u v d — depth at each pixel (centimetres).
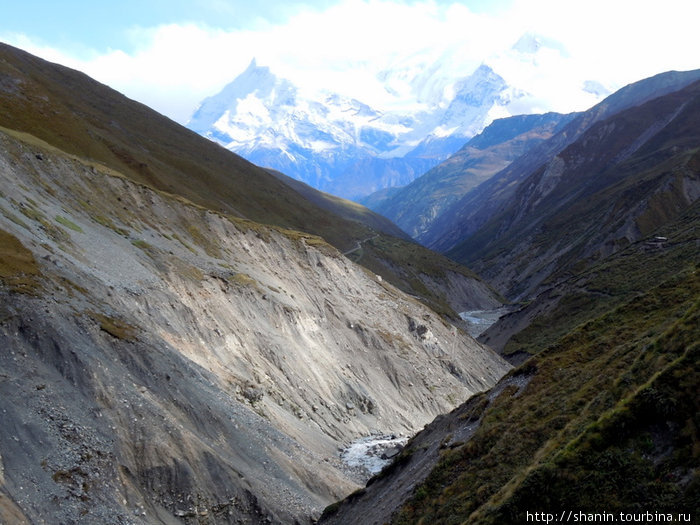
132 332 3953
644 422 2258
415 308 9938
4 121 8300
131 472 3130
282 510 3588
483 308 18838
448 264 19900
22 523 2416
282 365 5941
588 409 2728
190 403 3822
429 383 7931
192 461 3391
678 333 2681
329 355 6975
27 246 3975
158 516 3064
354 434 5925
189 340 4897
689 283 3709
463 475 2947
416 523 2870
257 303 6506
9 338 3189
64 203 5759
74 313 3647
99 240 5362
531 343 11656
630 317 3703
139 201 7238
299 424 5206
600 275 12762
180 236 7219
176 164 13838
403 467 3759
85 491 2820
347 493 4347
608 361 3219
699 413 2128
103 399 3288
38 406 2983
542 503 2244
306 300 7931
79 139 9469
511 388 3584
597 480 2186
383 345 7988
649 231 16900
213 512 3300
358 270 10000
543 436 2862
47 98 10038
